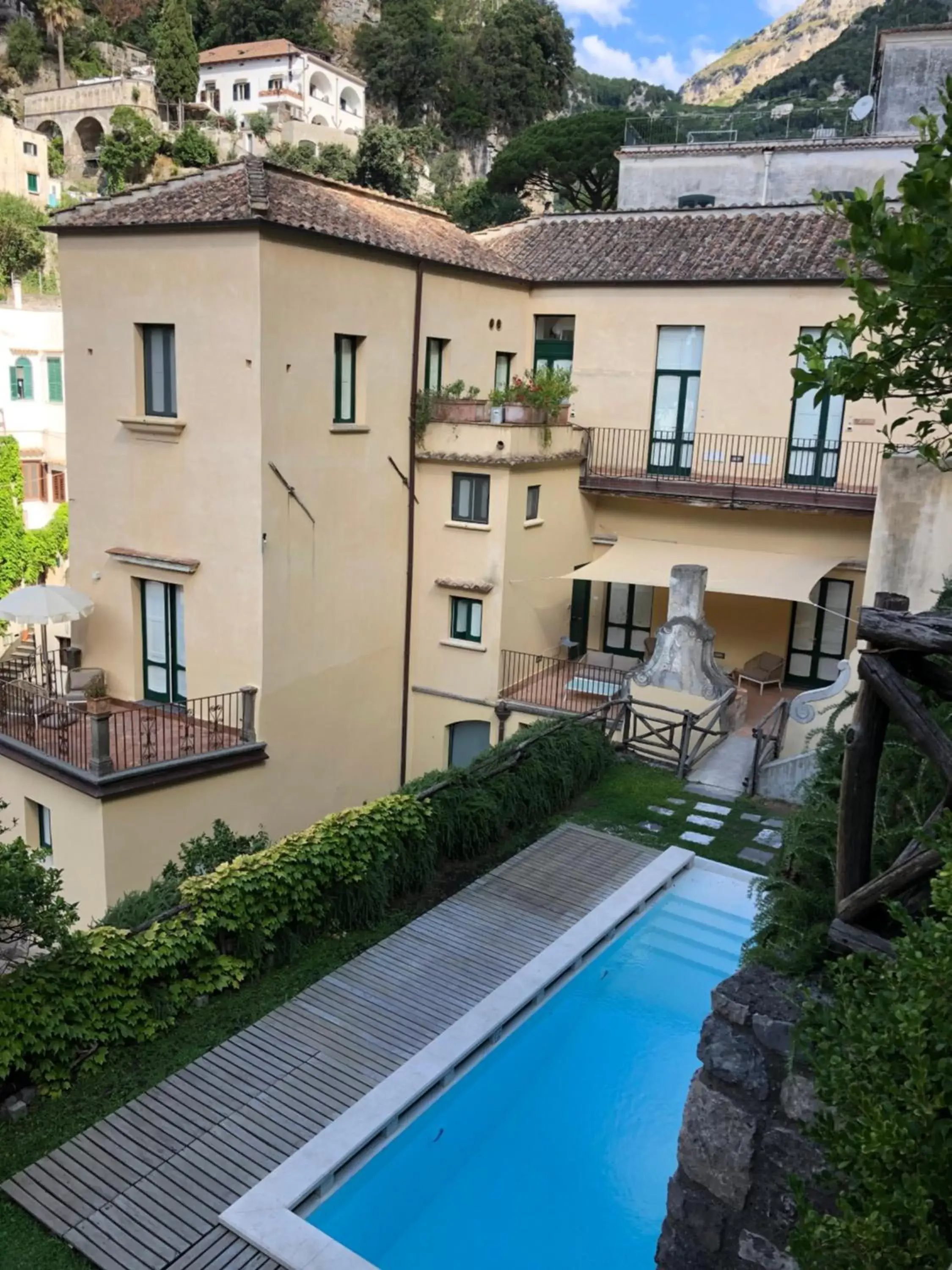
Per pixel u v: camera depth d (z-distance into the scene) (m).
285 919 12.28
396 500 20.64
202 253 16.81
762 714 21.44
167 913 11.59
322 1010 11.49
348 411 19.16
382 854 13.52
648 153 33.03
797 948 7.48
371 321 19.06
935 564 16.03
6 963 10.95
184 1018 11.30
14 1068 9.92
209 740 17.19
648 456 23.97
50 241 57.09
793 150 31.39
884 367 6.05
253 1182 9.02
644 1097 10.59
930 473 15.86
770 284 21.98
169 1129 9.63
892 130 31.91
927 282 5.04
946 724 7.67
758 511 22.77
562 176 51.34
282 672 18.06
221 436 17.27
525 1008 11.66
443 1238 8.91
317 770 19.38
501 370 24.47
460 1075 10.66
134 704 19.30
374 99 86.06
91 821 15.09
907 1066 4.30
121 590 19.09
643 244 24.61
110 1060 10.58
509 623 21.11
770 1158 7.02
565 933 13.08
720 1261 7.26
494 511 20.44
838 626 22.89
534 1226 9.05
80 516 19.38
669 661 19.06
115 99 71.75
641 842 15.75
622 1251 8.86
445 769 17.12
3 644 39.06
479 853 15.27
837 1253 3.93
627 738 19.02
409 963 12.44
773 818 16.55
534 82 82.00
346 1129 9.50
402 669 21.67
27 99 73.88
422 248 20.27
